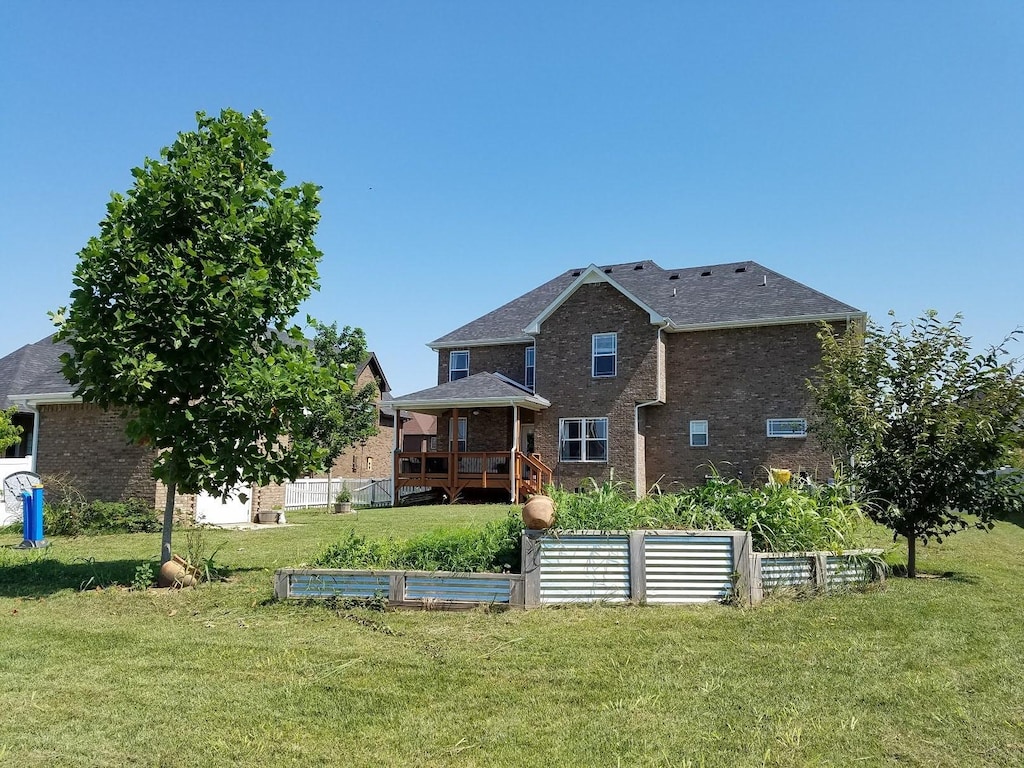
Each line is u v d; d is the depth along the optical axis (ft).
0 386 74.38
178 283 25.96
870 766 12.10
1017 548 41.16
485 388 79.41
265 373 27.04
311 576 24.22
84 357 26.96
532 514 23.21
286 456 28.58
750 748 12.80
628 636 19.69
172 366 27.07
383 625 21.21
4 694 15.83
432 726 14.02
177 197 27.35
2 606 25.00
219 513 59.11
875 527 38.47
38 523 43.16
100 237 26.50
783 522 25.88
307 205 29.78
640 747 12.92
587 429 80.12
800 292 79.00
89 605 24.82
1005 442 29.35
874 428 30.50
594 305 81.30
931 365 31.17
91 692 15.93
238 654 18.70
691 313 80.94
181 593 26.30
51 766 12.39
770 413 76.07
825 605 23.00
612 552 23.50
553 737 13.42
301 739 13.48
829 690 15.53
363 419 89.51
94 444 59.36
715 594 23.48
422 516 59.98
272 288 28.45
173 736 13.60
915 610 22.48
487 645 19.15
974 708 14.43
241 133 28.96
